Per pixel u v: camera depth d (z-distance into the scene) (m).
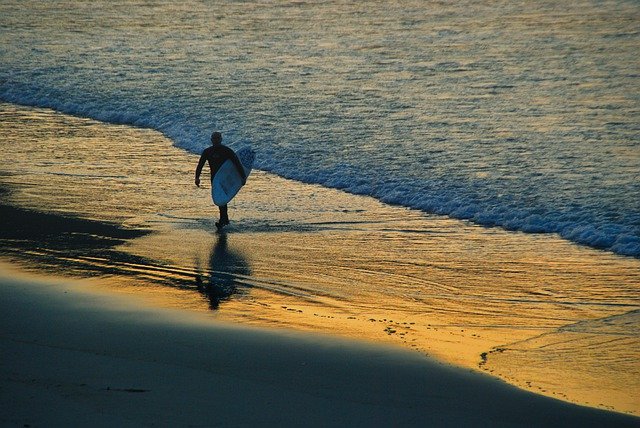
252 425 27.44
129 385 30.34
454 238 52.97
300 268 47.12
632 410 30.55
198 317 38.81
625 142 74.12
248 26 161.62
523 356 35.31
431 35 146.50
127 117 90.88
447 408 29.44
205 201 60.94
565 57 121.75
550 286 44.50
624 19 159.88
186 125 85.12
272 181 66.75
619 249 50.03
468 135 77.81
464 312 40.75
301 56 126.56
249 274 45.91
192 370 32.09
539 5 182.62
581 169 66.19
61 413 27.69
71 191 63.16
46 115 94.75
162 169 70.19
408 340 36.53
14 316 38.22
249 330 37.12
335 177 66.44
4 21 173.12
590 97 94.06
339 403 29.55
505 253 50.00
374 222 56.28
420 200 60.41
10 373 31.12
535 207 57.53
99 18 176.38
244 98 97.00
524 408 29.62
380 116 86.44
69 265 46.81
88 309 39.44
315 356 34.09
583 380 33.09
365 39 143.12
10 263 47.03
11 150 77.06
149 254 49.03
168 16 177.75
